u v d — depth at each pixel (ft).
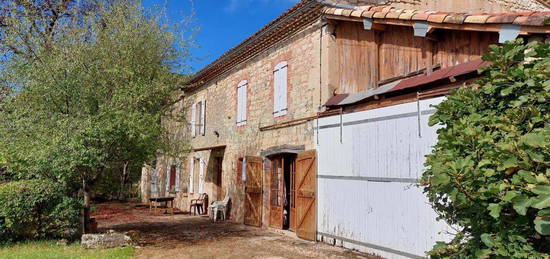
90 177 27.89
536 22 14.42
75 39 27.71
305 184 27.78
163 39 30.94
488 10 31.09
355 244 23.04
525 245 7.75
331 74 26.61
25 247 24.21
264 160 33.94
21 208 25.35
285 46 31.83
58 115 25.21
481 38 18.89
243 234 30.76
